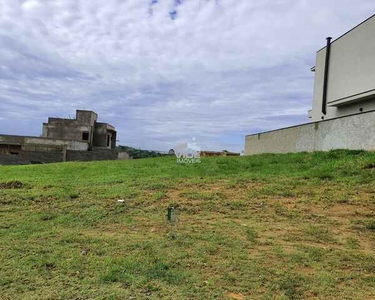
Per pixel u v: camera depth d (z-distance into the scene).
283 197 6.77
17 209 6.67
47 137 35.81
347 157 9.73
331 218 5.35
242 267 3.58
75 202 7.14
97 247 4.28
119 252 4.07
